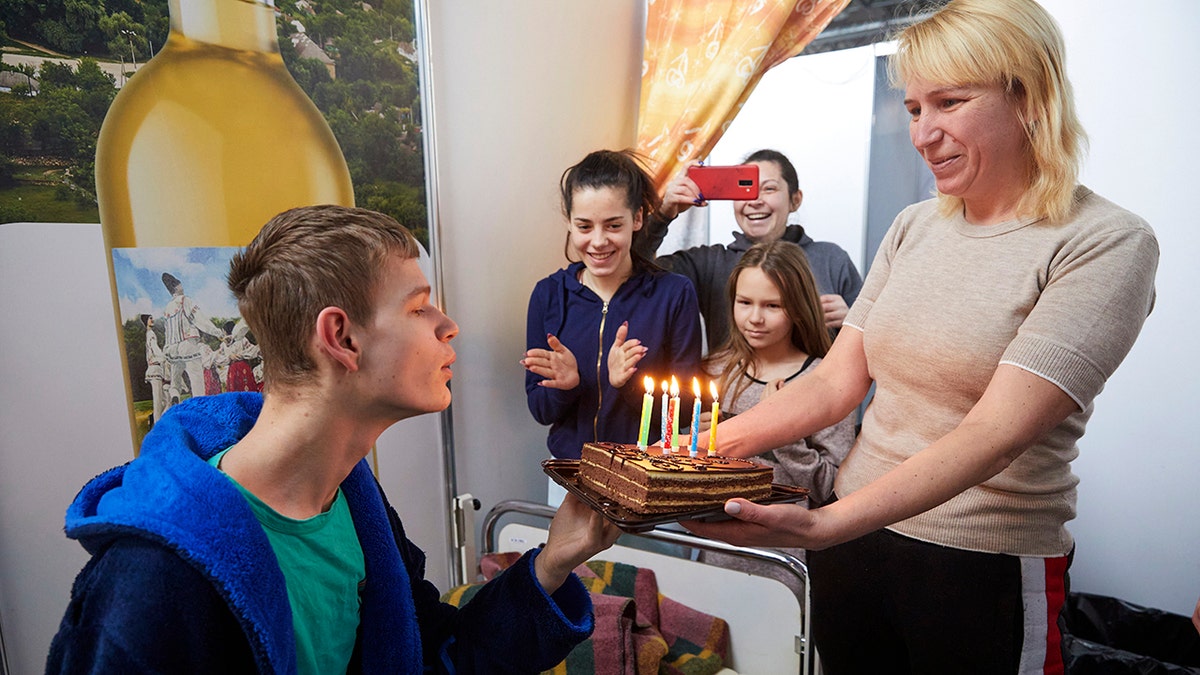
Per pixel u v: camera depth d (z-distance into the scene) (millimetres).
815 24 2074
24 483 1210
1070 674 1959
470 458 2098
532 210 2191
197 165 1398
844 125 2100
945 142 1046
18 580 1217
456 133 1954
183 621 627
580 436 1971
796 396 1289
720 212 2264
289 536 765
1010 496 1078
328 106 1636
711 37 2160
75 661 614
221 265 1455
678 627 1738
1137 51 1922
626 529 789
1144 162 1955
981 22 973
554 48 2172
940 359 1104
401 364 762
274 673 670
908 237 1226
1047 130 987
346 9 1644
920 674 1175
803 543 891
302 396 751
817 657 1635
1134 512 2102
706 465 899
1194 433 1992
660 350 1911
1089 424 2135
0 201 1149
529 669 941
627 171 1820
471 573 2055
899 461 1170
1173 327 1979
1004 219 1083
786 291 1928
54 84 1195
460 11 1917
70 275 1238
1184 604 2061
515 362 2209
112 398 1312
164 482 667
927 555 1121
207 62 1404
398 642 882
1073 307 957
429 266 1908
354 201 1714
